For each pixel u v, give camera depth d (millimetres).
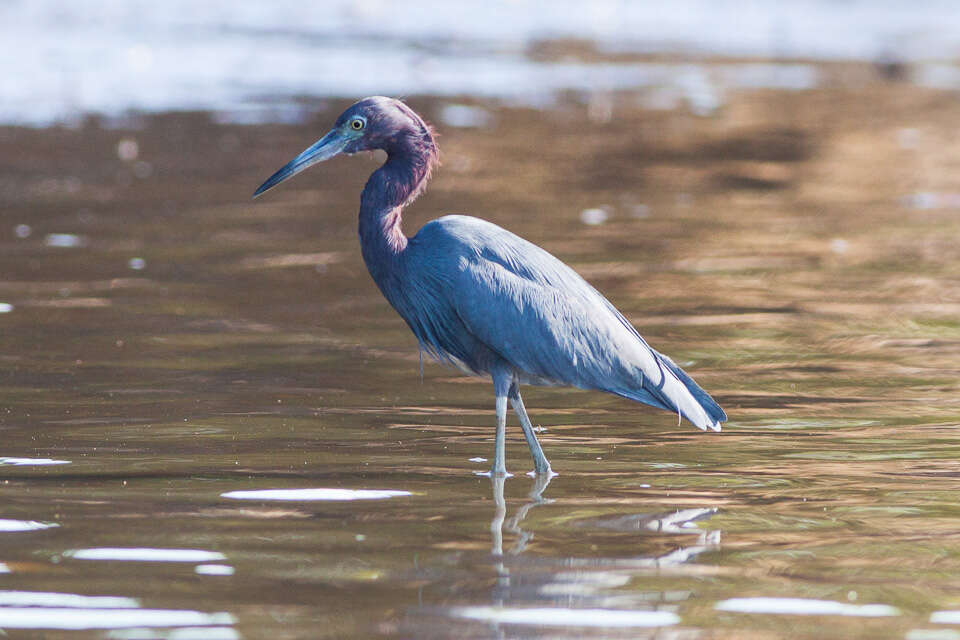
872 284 17062
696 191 23281
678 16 52031
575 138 28016
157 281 16578
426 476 10133
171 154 25141
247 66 36062
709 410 10789
